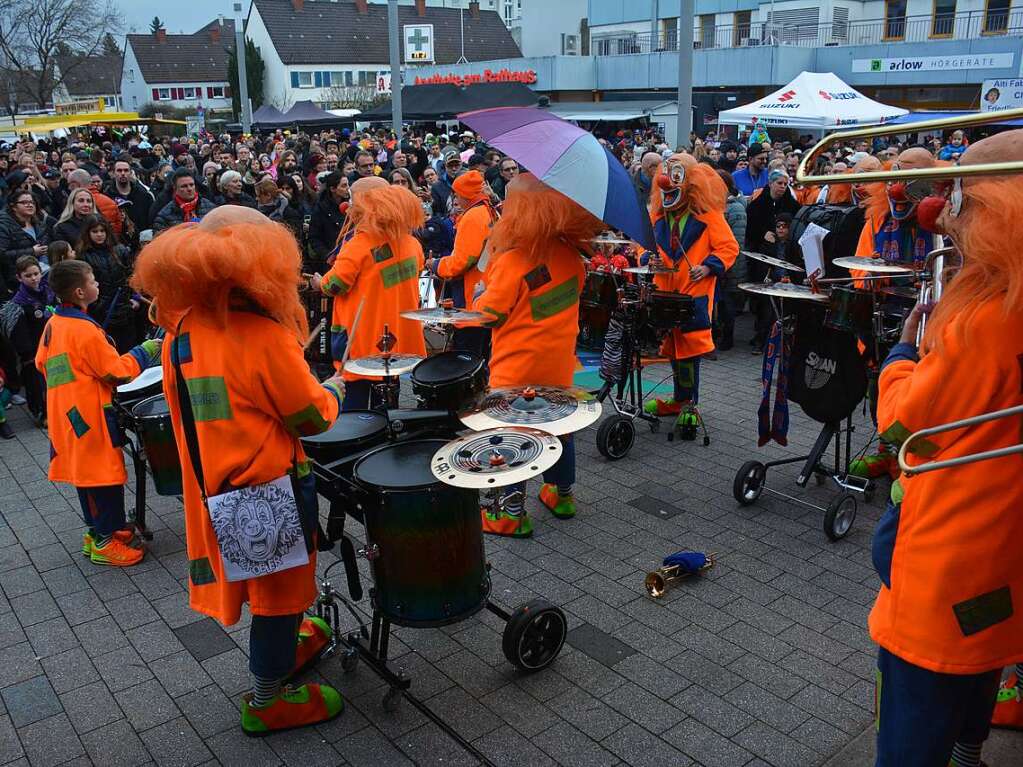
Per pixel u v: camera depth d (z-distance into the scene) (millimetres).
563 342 4812
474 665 3748
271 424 2900
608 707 3453
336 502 3385
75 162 12180
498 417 3613
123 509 4777
